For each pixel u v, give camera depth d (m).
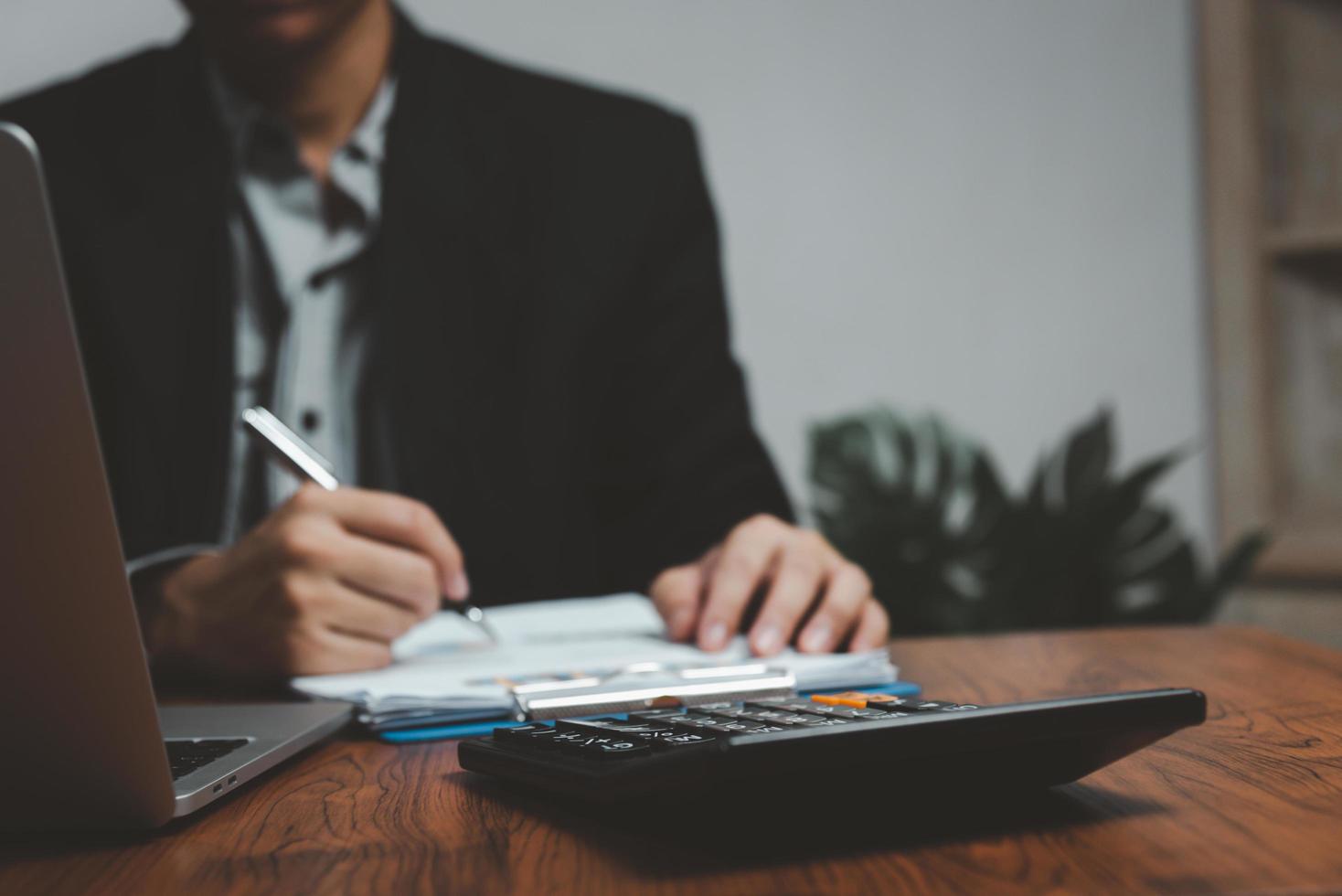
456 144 1.40
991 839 0.32
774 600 0.69
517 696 0.51
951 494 1.69
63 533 0.31
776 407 1.93
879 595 1.59
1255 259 1.95
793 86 1.94
